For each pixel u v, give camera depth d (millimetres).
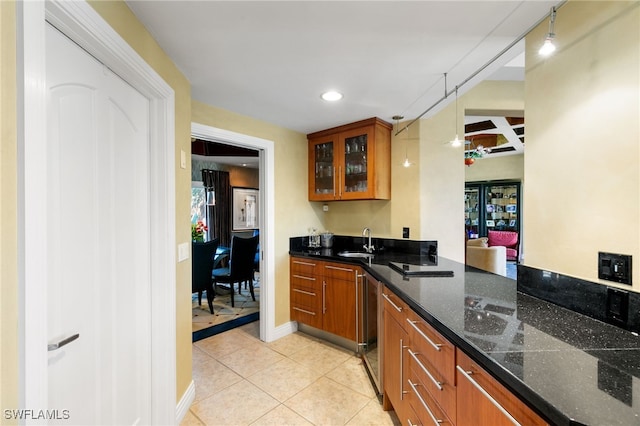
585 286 1205
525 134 1508
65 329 1090
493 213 7402
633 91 1033
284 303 3184
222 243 6266
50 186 1028
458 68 1893
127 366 1476
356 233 3395
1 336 726
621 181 1072
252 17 1388
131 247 1510
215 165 6285
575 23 1239
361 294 2613
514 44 1492
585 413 626
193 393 2049
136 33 1377
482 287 1682
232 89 2191
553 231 1357
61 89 1069
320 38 1560
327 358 2652
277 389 2178
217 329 3316
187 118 2016
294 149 3303
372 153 2885
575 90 1244
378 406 1989
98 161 1267
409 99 2396
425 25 1446
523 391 736
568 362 842
